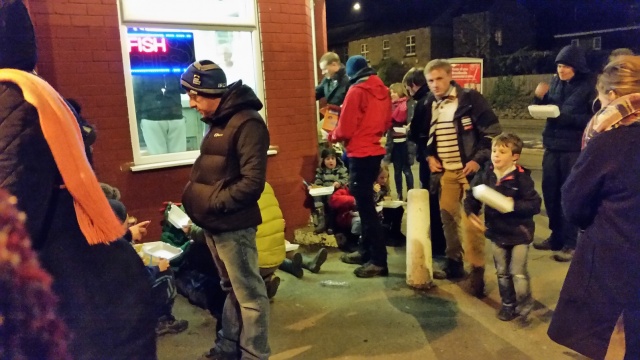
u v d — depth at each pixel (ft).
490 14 92.84
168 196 15.42
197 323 12.23
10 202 5.22
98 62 13.98
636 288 6.85
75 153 5.61
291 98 17.31
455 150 13.62
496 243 11.62
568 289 7.55
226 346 10.25
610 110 7.05
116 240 6.26
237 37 16.66
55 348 5.64
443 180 13.91
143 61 15.10
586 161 7.22
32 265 5.41
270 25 16.63
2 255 5.24
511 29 95.55
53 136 5.45
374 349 10.75
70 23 13.50
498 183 11.40
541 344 10.78
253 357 9.46
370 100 13.74
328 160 17.76
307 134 17.79
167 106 15.78
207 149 9.11
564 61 15.12
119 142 14.52
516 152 11.27
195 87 8.75
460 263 14.35
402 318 12.12
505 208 10.89
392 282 14.29
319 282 14.43
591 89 14.96
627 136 6.91
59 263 5.65
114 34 14.14
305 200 17.92
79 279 5.78
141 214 15.01
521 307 11.59
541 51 91.91
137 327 6.28
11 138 5.24
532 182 11.21
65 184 5.57
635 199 6.83
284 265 15.06
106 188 10.64
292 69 17.24
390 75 101.96
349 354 10.59
